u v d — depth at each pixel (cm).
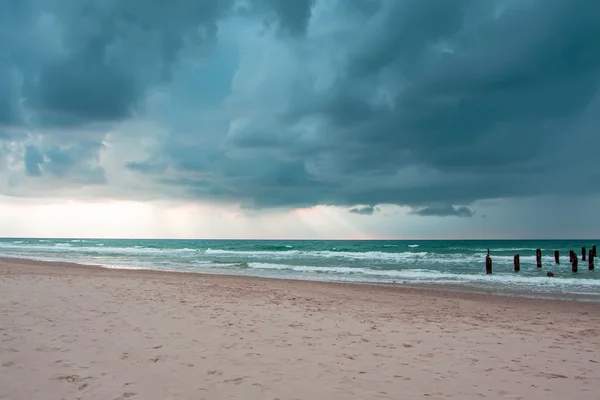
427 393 520
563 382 577
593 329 1004
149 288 1522
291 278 2350
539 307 1396
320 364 624
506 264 3509
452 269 3041
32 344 673
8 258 3750
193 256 4675
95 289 1419
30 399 459
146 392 490
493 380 579
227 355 654
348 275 2556
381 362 646
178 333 787
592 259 3098
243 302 1245
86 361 597
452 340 817
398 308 1273
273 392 504
